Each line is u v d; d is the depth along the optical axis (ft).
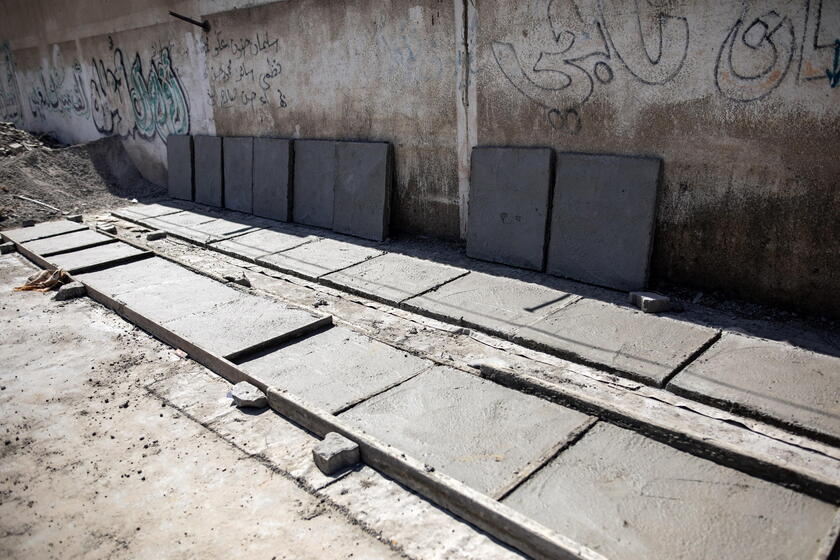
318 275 22.67
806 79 15.25
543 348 16.08
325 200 28.55
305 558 10.20
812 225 16.03
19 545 10.89
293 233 28.66
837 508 10.27
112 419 14.61
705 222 17.95
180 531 10.99
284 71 29.68
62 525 11.31
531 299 18.98
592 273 19.72
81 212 36.45
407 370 15.69
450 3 22.03
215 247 27.35
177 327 18.74
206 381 16.08
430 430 13.16
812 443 11.89
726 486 10.99
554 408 13.64
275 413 14.40
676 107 17.67
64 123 50.16
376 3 24.49
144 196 40.14
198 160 36.55
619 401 13.70
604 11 18.35
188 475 12.45
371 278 21.88
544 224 20.79
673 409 13.26
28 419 14.82
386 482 11.82
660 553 9.71
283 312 19.44
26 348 18.61
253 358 16.87
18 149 42.45
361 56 25.84
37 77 51.11
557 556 9.42
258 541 10.64
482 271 21.71
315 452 12.26
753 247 17.24
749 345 15.28
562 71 19.75
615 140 19.19
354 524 10.84
